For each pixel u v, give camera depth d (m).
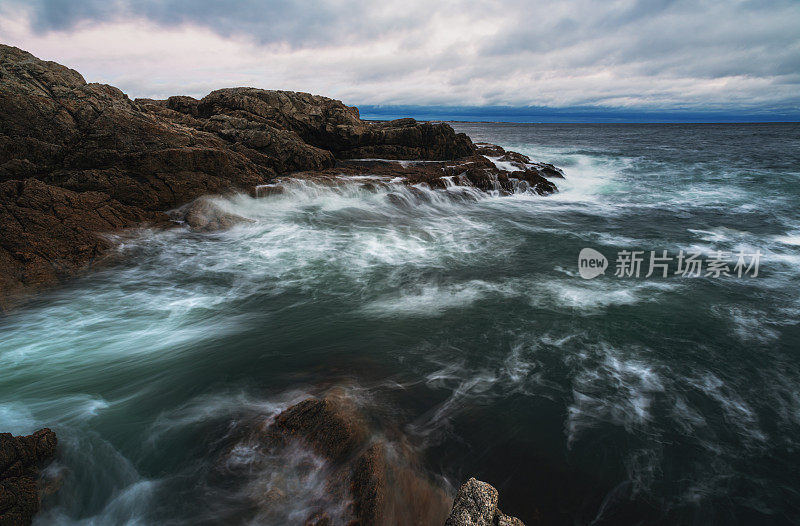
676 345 7.19
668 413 5.56
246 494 3.97
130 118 14.98
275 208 16.16
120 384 5.80
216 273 10.33
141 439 4.70
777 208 18.61
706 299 9.05
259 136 20.09
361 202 17.56
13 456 3.86
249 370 6.17
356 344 7.04
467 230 14.81
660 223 16.22
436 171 21.50
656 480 4.52
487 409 5.51
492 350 6.96
